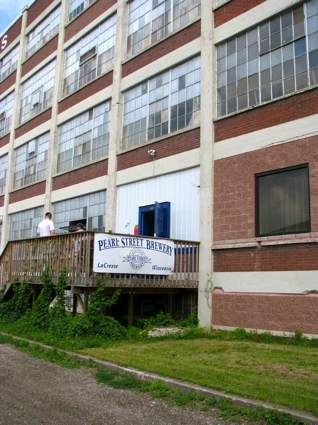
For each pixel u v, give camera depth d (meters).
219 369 7.84
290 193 11.65
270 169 12.13
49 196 22.06
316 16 11.96
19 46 28.05
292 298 11.05
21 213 25.08
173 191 15.20
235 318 12.23
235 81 13.76
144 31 17.98
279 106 12.23
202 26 14.95
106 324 11.31
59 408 6.17
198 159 14.31
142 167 16.52
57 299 12.38
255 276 11.97
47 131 23.44
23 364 8.94
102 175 18.64
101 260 11.44
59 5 24.36
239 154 12.99
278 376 7.34
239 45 13.87
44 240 13.89
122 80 18.47
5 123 28.56
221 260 12.93
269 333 11.34
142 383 7.28
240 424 5.52
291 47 12.43
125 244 11.95
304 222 11.23
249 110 12.95
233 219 12.80
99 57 20.42
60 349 10.06
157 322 12.94
